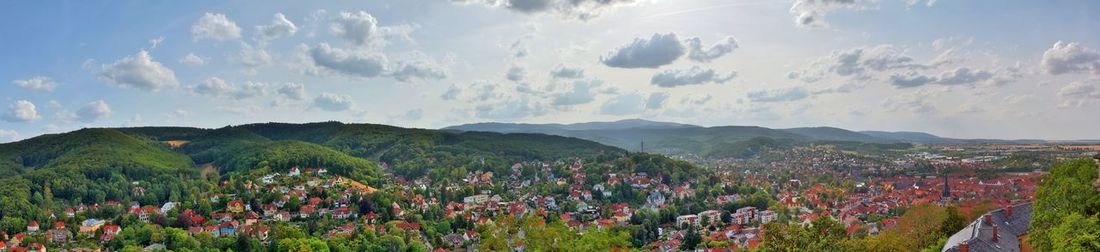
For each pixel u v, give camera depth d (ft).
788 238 292.61
